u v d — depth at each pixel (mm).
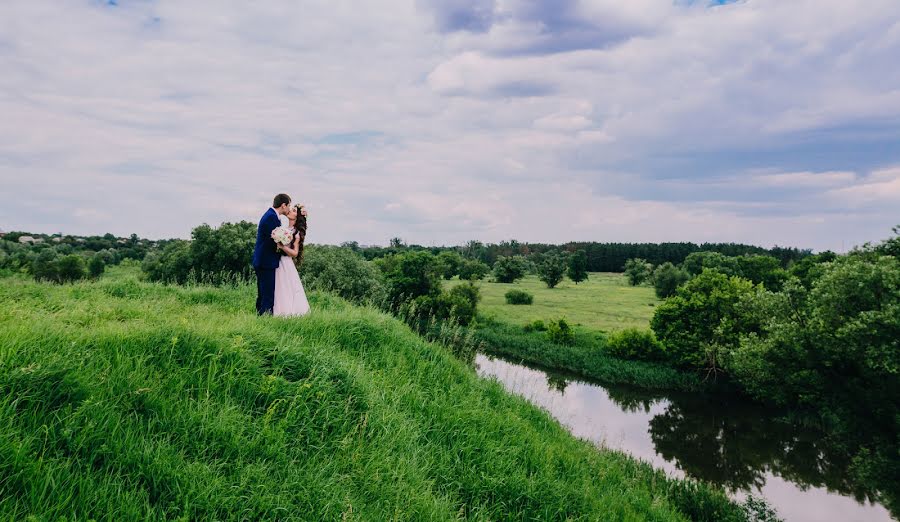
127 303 8656
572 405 34156
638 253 190375
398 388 6465
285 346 5500
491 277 156125
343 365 5754
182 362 4637
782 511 20953
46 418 3322
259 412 4516
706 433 30312
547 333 54938
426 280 69062
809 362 20656
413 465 4832
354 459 4434
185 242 41906
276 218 8227
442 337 11445
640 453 26531
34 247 81938
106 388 3766
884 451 18469
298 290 8648
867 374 18906
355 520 3691
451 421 6273
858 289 19062
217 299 10820
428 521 4160
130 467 3324
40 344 4004
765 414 34438
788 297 22734
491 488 5258
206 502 3266
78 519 2779
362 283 41875
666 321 45344
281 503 3588
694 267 105500
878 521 20250
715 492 14633
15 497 2738
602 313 74625
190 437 3799
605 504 6316
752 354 23422
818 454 27469
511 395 9477
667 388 40625
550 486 5789
